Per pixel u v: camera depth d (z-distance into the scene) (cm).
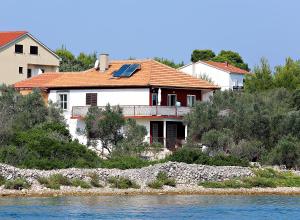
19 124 19638
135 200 14925
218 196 16075
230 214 13488
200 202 14950
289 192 16900
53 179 15762
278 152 19188
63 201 14488
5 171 15700
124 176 16438
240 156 19338
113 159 17925
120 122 19338
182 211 13650
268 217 13300
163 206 14200
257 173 17875
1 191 15150
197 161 18088
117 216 12875
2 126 18338
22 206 13725
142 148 19038
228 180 17225
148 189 16175
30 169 16288
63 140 18550
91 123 19562
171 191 16225
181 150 18488
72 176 16062
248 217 13225
